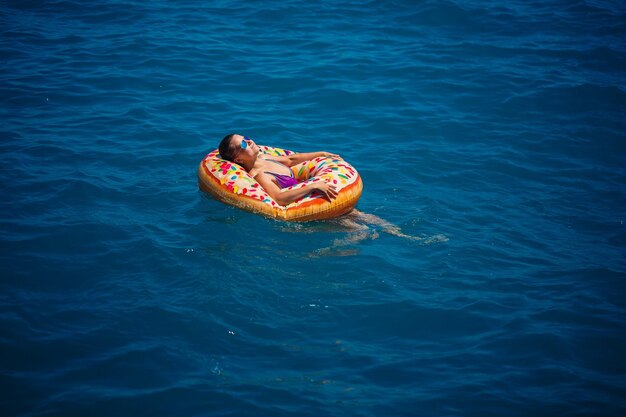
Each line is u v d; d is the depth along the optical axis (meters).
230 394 4.61
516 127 8.98
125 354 4.95
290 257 6.15
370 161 8.09
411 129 8.87
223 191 6.93
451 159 8.21
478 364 4.99
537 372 4.92
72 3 12.52
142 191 7.24
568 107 9.44
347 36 11.54
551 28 11.80
